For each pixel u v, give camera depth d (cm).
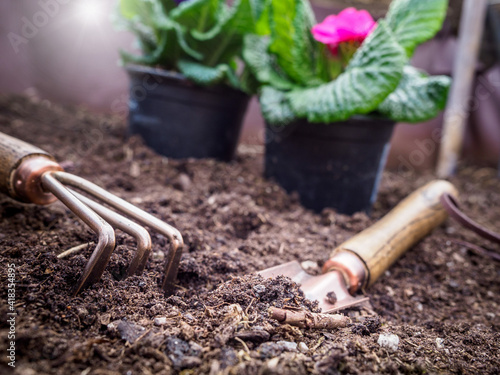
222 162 48
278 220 40
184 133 47
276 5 39
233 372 22
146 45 50
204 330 25
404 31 42
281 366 23
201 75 44
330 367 24
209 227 37
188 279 30
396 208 39
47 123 55
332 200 42
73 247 30
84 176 42
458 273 37
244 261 33
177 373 23
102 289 27
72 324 25
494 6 60
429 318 32
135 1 45
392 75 37
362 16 42
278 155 44
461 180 62
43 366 22
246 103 49
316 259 34
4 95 60
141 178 44
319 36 41
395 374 25
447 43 65
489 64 65
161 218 35
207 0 44
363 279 31
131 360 23
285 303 27
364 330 27
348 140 40
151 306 27
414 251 39
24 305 25
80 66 63
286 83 43
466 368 26
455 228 44
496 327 31
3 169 30
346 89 38
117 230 32
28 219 32
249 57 43
